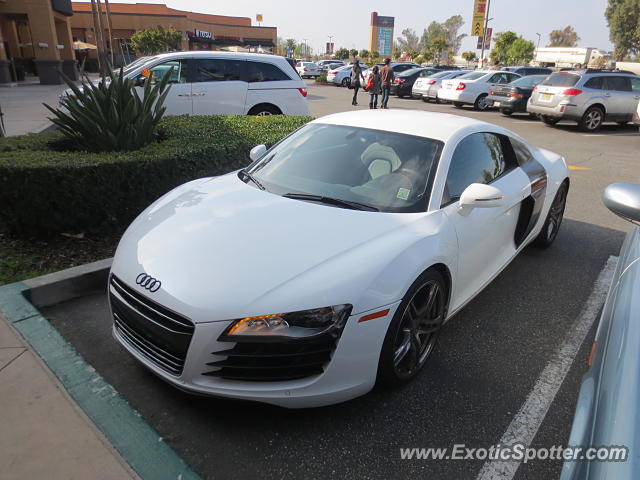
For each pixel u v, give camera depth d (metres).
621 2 66.75
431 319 2.75
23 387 2.43
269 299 2.09
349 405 2.53
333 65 41.09
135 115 5.03
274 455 2.19
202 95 8.98
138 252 2.49
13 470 1.95
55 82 23.28
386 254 2.38
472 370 2.89
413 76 23.53
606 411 1.27
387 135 3.31
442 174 2.98
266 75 9.51
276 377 2.15
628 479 1.04
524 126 14.68
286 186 3.13
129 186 4.27
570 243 5.09
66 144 5.32
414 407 2.54
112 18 45.94
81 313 3.31
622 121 14.09
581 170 8.71
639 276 1.80
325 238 2.46
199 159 4.76
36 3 22.17
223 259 2.31
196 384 2.16
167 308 2.15
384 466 2.16
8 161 3.98
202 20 56.06
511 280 4.17
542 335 3.32
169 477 1.99
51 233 4.17
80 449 2.08
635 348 1.39
